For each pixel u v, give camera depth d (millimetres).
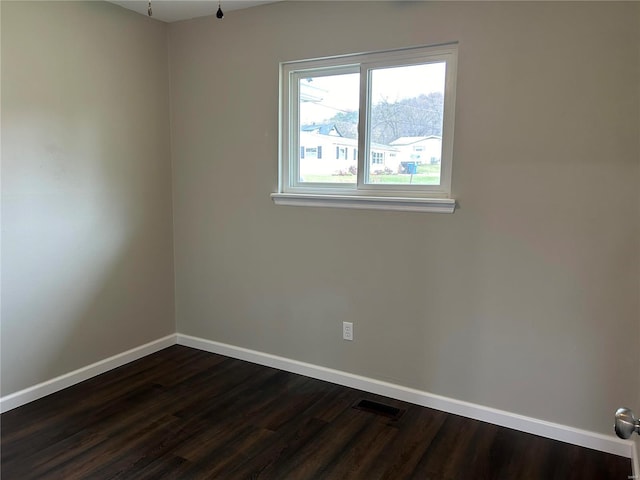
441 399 2658
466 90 2385
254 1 2867
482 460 2201
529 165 2285
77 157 2852
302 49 2838
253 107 3070
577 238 2227
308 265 3008
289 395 2836
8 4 2449
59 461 2162
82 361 2994
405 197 2621
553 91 2197
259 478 2062
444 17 2404
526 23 2221
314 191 2980
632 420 1179
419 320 2678
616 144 2107
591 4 2090
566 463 2180
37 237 2684
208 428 2459
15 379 2641
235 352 3400
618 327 2191
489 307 2471
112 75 3010
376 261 2766
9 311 2584
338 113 2854
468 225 2467
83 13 2809
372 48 2621
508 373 2463
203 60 3219
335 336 2971
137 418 2549
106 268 3096
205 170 3336
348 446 2309
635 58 2039
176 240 3562
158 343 3525
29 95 2578
